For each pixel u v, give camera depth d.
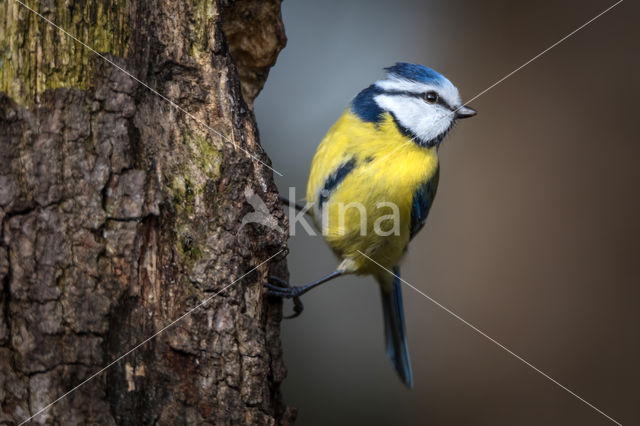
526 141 11.24
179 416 4.53
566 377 10.43
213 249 4.89
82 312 4.30
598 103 11.18
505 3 11.67
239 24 6.87
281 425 5.52
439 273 11.07
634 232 10.70
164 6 5.07
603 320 10.52
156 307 4.63
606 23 11.38
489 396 10.52
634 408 10.05
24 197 4.27
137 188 4.57
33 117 4.36
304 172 10.66
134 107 4.66
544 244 10.95
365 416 10.39
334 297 10.88
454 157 11.38
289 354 10.56
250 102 7.34
